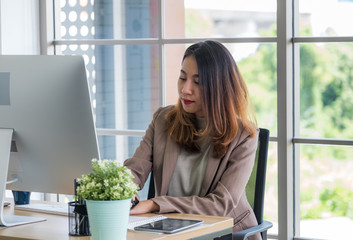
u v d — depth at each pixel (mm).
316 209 3529
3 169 2059
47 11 4238
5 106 2104
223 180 2354
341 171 3453
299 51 3514
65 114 2035
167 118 2574
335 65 3439
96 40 4172
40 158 2119
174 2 3867
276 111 3549
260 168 2496
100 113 4227
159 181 2547
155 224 1932
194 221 1979
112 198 1734
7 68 2088
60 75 2018
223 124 2424
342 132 3461
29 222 2082
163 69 3930
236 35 3689
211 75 2416
